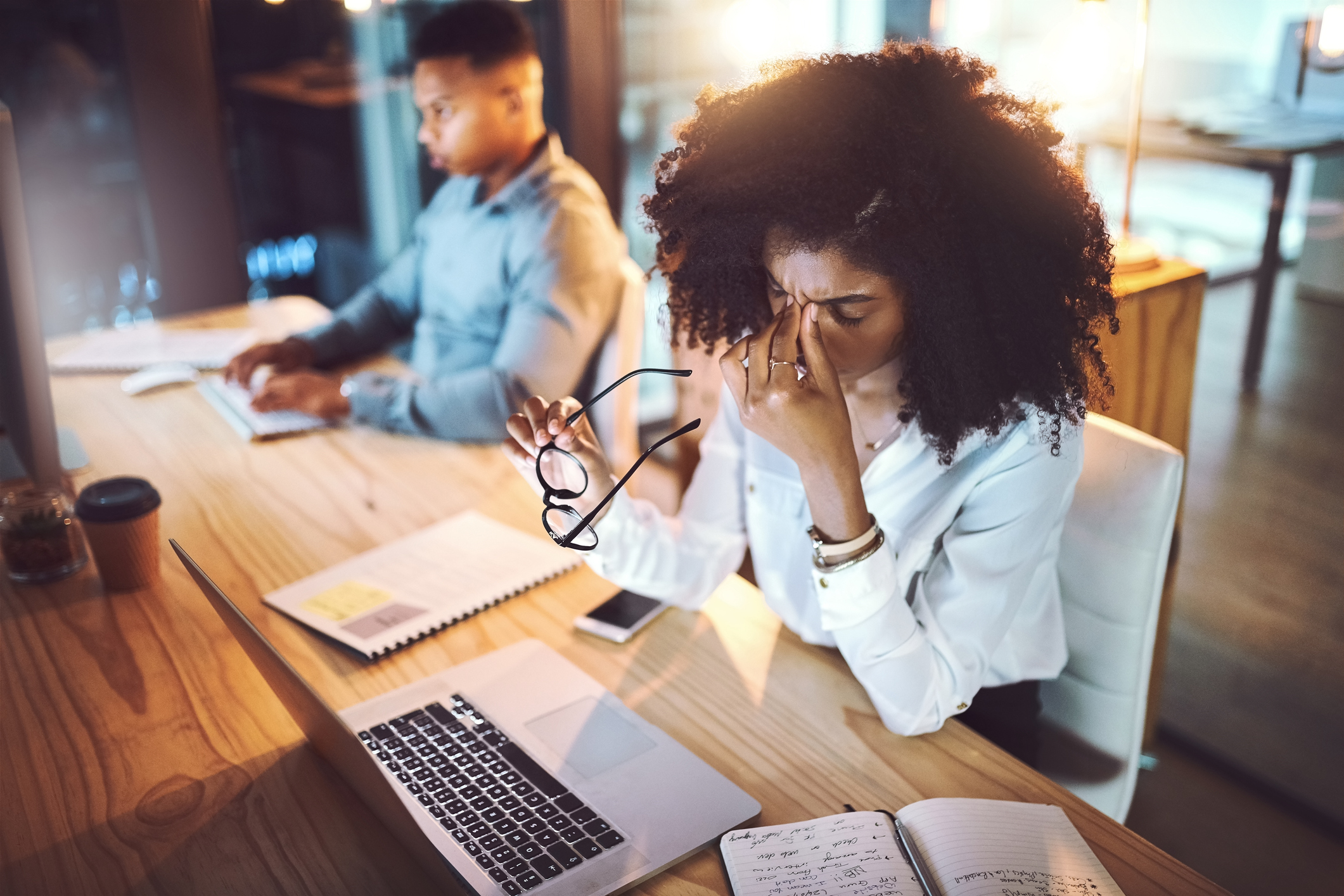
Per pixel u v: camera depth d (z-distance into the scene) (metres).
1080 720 1.24
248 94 2.74
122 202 2.73
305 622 1.20
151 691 1.10
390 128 3.04
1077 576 1.19
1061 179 1.00
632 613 1.21
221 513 1.49
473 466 1.64
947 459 1.07
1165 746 2.04
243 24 2.67
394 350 2.30
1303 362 2.08
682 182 1.04
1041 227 0.97
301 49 2.80
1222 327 2.21
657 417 3.36
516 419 1.16
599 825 0.89
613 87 3.09
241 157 2.80
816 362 0.95
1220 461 2.24
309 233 3.00
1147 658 1.18
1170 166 2.31
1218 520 2.24
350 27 2.87
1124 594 1.15
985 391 1.00
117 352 2.14
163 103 2.54
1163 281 1.64
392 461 1.66
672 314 1.25
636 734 1.01
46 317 2.83
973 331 0.98
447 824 0.90
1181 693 2.08
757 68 1.07
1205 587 2.20
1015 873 0.83
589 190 2.03
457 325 2.13
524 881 0.83
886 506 1.16
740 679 1.10
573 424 1.13
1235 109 2.14
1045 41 2.69
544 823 0.89
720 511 1.30
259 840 0.89
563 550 1.35
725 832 0.89
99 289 2.84
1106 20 1.73
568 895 0.81
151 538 1.28
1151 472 1.12
